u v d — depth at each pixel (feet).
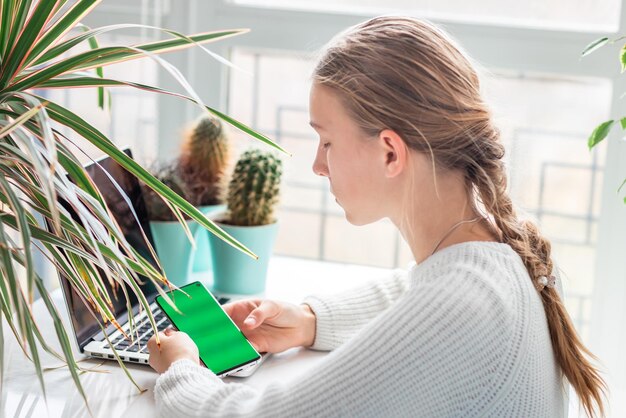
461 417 2.84
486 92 3.33
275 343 3.95
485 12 5.77
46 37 2.84
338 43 3.19
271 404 2.94
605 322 5.86
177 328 3.87
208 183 4.86
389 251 6.47
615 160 5.68
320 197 6.44
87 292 3.08
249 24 5.98
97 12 5.87
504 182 3.24
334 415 2.83
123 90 5.95
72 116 2.86
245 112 6.32
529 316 2.97
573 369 3.19
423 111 3.01
